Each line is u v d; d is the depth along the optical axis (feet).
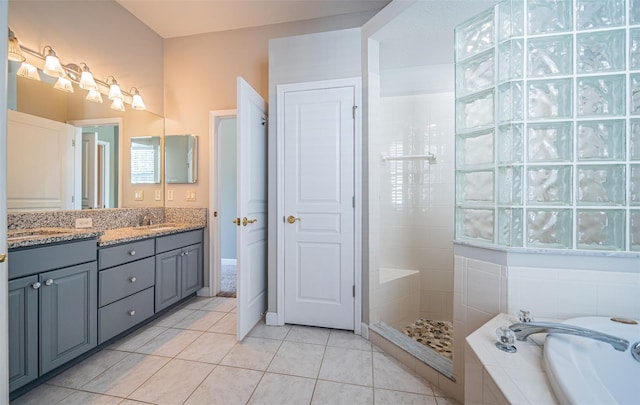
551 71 3.88
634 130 3.54
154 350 5.98
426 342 6.92
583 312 3.67
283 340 6.44
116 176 8.10
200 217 9.45
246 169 6.62
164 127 9.75
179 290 8.24
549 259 3.78
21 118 5.83
